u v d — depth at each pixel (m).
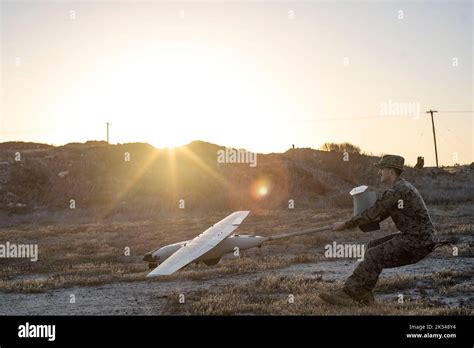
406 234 8.27
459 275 11.55
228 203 38.91
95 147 55.50
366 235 19.80
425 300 9.30
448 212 28.06
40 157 50.75
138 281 12.58
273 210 36.47
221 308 8.93
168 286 11.87
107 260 17.08
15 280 13.84
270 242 18.88
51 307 10.16
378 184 50.22
